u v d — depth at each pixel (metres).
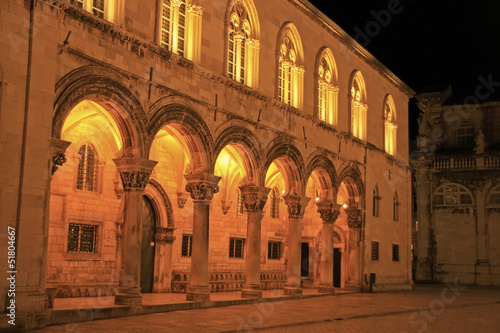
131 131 21.53
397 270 44.84
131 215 21.50
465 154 59.12
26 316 16.83
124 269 21.30
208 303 24.50
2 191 16.70
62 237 24.53
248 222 28.45
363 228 39.00
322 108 35.78
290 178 31.67
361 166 39.44
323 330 19.31
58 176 24.56
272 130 29.81
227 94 26.75
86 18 19.69
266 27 30.16
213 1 26.34
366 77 41.38
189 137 24.81
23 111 17.41
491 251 57.31
